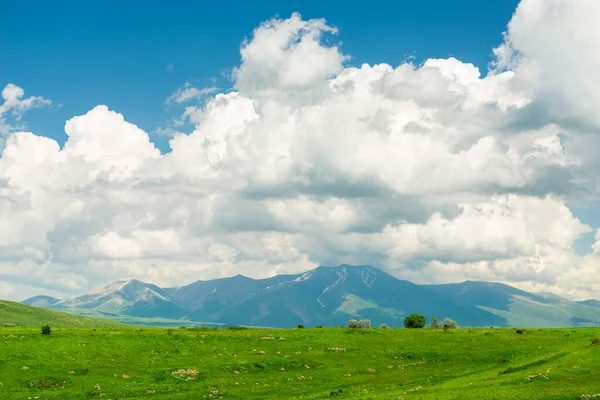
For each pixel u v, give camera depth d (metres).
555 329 146.88
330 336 120.88
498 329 150.38
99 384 72.06
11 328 114.44
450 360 100.12
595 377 58.78
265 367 89.56
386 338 123.00
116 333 104.50
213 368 85.69
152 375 78.94
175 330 129.25
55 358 82.19
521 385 57.69
